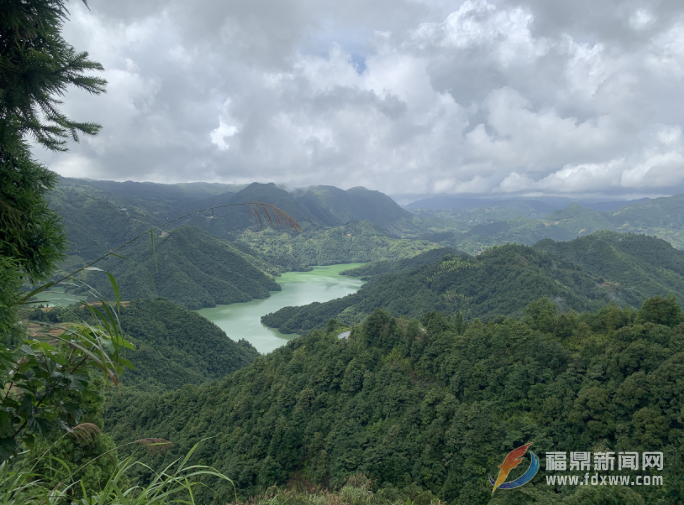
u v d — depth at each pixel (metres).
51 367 3.49
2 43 4.07
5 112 4.01
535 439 31.64
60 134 4.38
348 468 34.03
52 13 4.09
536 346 40.06
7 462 3.61
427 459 33.19
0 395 3.42
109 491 3.34
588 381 34.78
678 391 28.61
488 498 28.62
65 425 3.65
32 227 4.11
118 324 3.25
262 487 35.16
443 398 38.59
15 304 3.25
